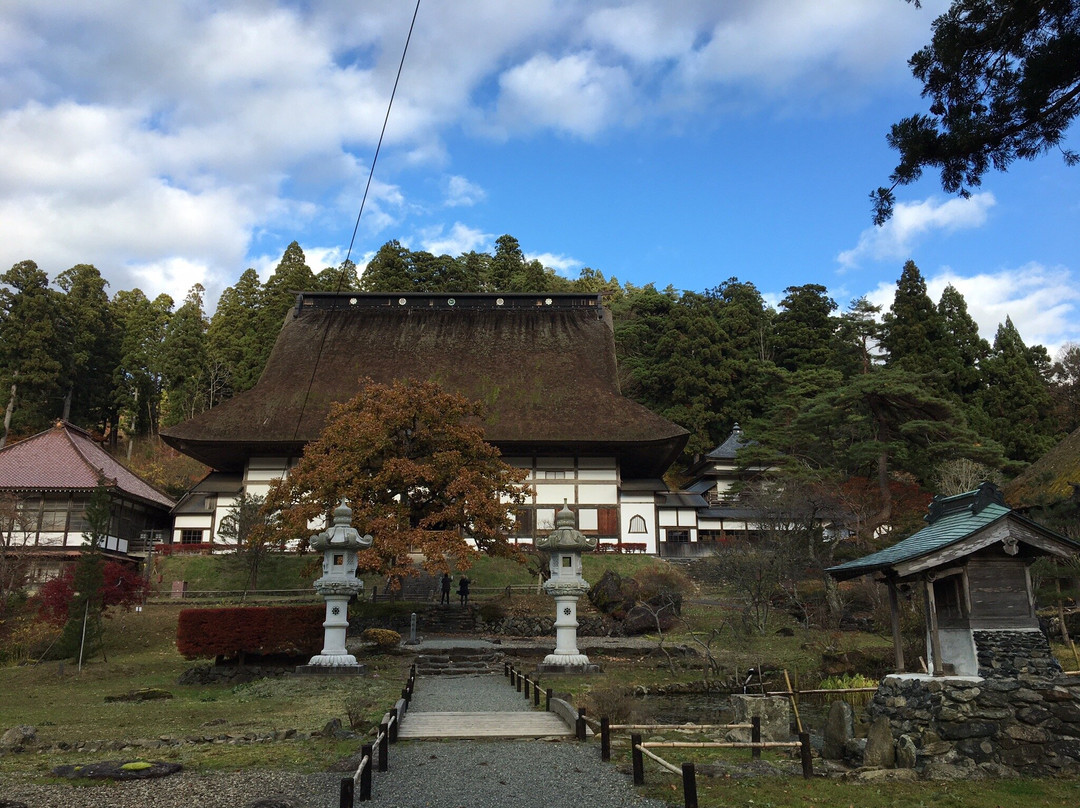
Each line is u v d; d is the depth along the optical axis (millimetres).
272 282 79562
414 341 56500
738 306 74938
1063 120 9375
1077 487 27734
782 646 25281
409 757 10266
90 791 8336
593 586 33062
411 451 30750
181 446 46250
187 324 70750
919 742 10172
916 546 11750
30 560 36062
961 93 9805
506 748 10852
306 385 51438
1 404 60188
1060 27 9172
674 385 67062
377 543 27312
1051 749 9906
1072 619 23062
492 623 29734
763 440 48906
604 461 48250
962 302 62625
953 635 11039
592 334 57438
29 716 13742
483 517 28922
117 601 27828
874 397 42625
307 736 11617
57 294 66188
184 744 10977
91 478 40125
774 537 33156
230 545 41812
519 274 83500
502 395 51000
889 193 10211
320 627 19781
